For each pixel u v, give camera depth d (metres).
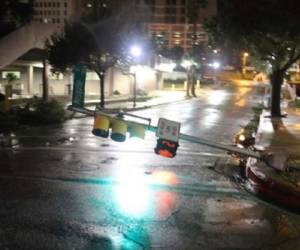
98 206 8.80
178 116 30.08
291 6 22.11
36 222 7.77
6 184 10.23
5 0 36.88
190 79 61.78
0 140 16.81
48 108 23.03
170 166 12.84
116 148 15.50
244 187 10.83
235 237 7.48
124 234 7.38
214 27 28.95
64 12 125.19
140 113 31.86
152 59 60.78
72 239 7.07
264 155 10.38
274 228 8.00
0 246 6.70
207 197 9.79
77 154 14.20
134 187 10.35
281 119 29.30
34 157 13.52
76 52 31.38
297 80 74.25
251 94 65.25
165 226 7.84
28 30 40.03
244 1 25.36
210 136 20.06
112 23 32.62
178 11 130.62
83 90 8.65
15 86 44.28
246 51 30.39
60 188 10.02
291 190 9.67
